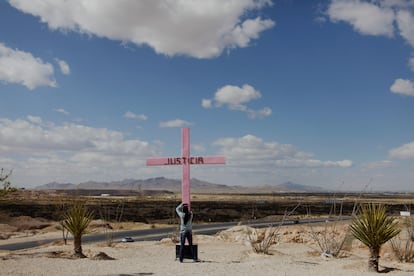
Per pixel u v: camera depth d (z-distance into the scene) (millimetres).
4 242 31281
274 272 12195
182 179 16188
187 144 16312
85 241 29500
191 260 15398
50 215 59094
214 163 16125
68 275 11344
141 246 22016
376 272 12445
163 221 55531
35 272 11727
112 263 14086
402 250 16422
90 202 91438
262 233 26078
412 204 78750
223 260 15891
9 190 17203
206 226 47906
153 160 16453
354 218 14281
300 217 61125
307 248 21297
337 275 11680
